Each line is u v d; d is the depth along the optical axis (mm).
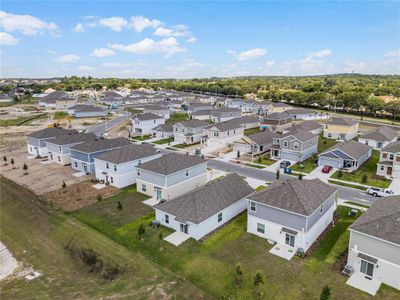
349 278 25234
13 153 68562
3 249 34125
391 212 26719
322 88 170125
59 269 29500
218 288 24312
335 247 29797
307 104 148000
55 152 60125
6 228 38312
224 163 59781
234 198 36562
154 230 33312
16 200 44094
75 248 31625
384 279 24641
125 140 59625
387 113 121812
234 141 70500
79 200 42250
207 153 67750
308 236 29297
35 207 41250
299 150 59625
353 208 38281
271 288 24109
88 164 52312
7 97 169750
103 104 163750
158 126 87688
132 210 38688
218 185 37625
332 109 137500
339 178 49969
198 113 111000
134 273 26750
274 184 35094
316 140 66562
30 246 33844
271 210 30547
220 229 33688
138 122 89125
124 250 30078
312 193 31844
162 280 25469
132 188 46219
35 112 131875
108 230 33969
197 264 27328
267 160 61500
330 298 22969
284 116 93500
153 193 42750
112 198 42594
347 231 32844
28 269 30016
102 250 30344
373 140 68812
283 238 30141
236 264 27234
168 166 42250
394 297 23062
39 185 48406
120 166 45812
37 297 25250
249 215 32625
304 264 27172
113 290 24906
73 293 25219
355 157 53875
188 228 31906
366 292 23594
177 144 77562
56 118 117438
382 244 24359
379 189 42281
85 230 34188
